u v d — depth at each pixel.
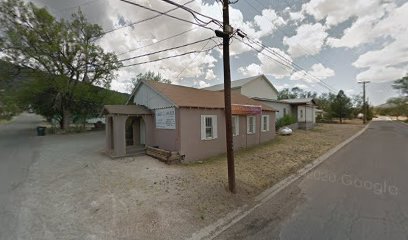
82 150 13.46
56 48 20.72
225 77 6.49
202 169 9.09
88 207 5.53
